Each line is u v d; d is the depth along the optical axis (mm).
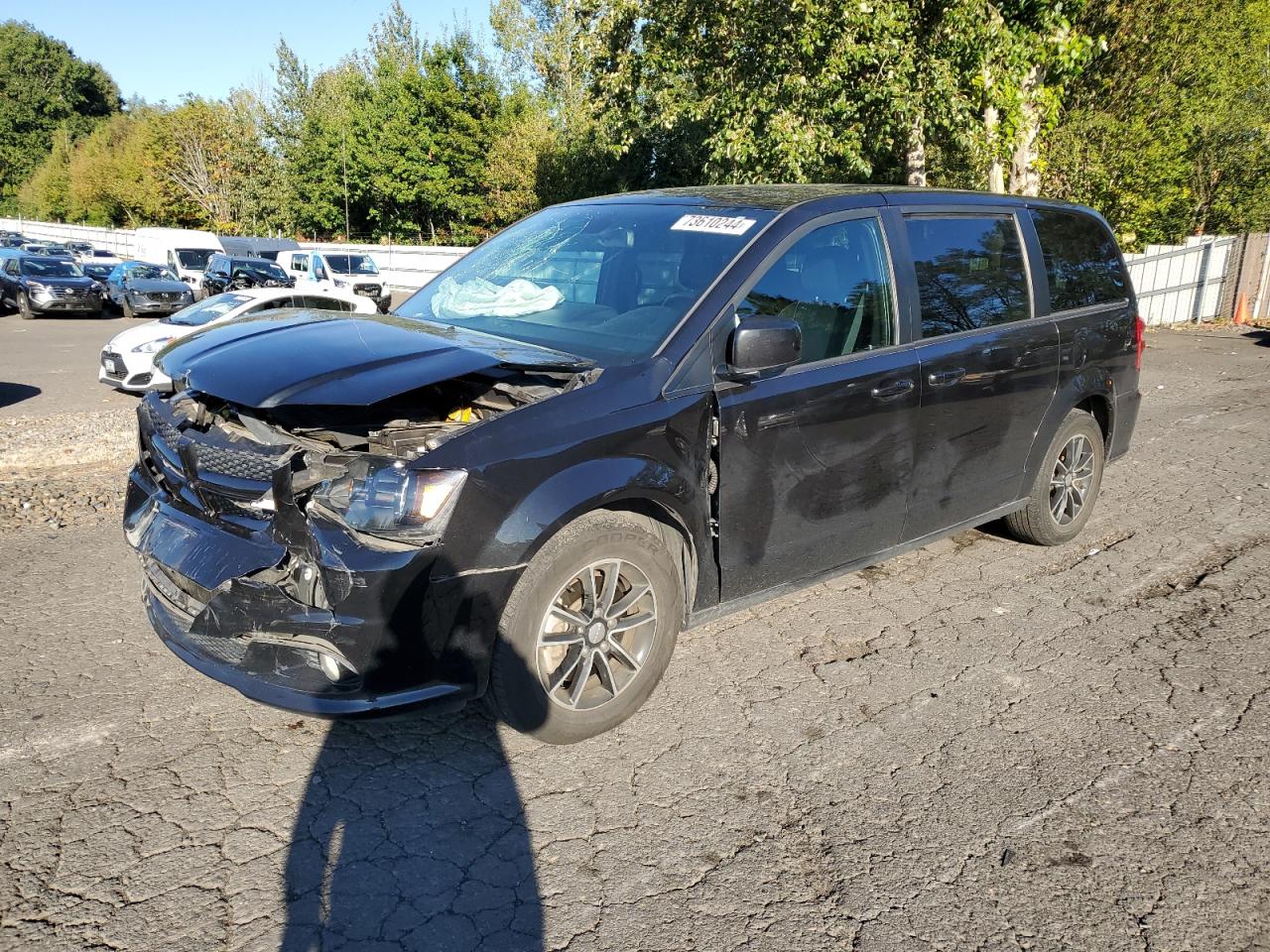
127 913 2434
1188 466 7262
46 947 2305
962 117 11719
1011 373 4457
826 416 3643
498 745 3287
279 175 47312
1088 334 4965
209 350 3230
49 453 7941
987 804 2980
